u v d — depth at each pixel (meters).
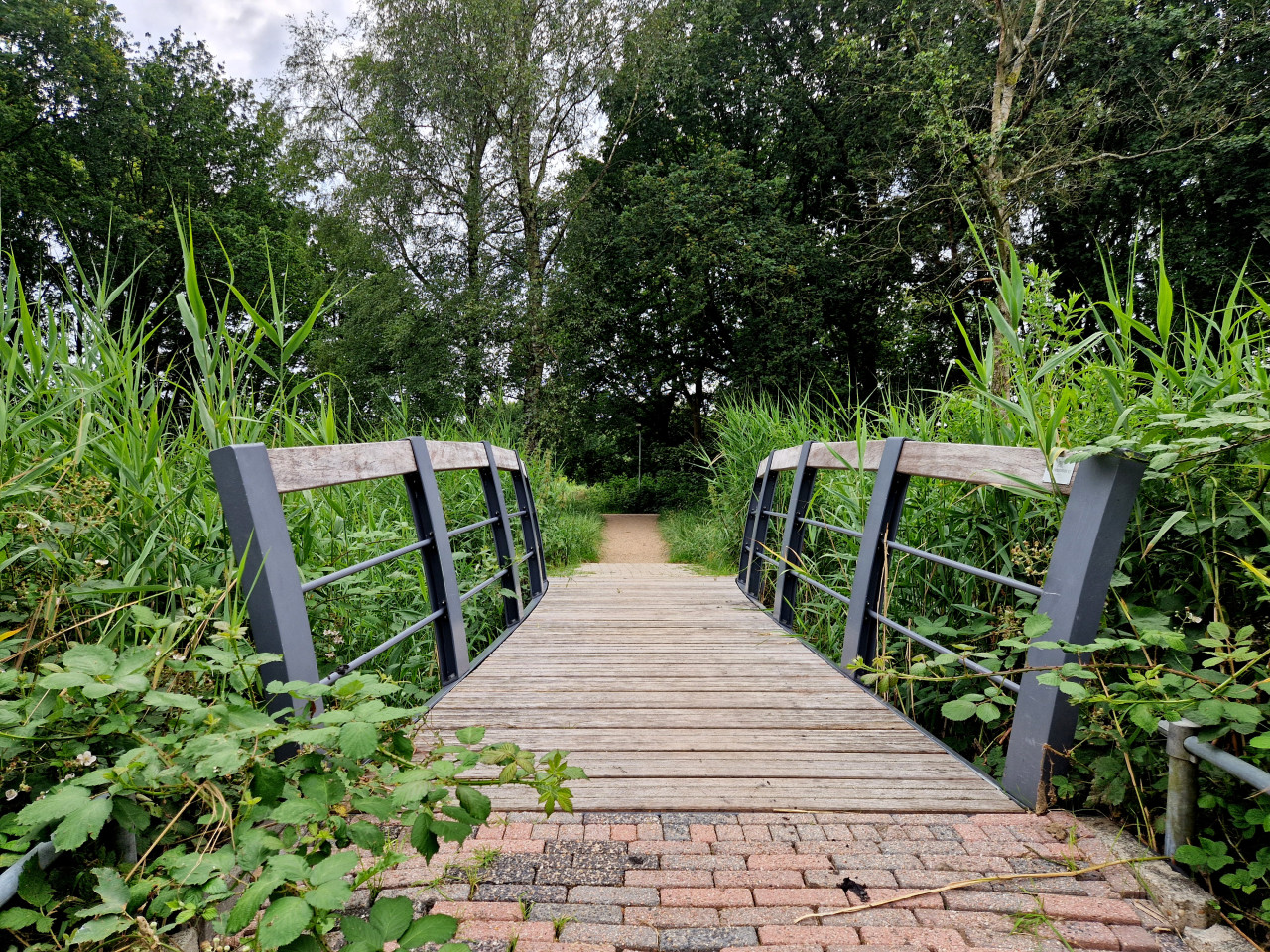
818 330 16.27
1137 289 11.94
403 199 15.27
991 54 13.99
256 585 1.63
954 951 1.22
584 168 18.38
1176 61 13.09
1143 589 2.01
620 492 21.80
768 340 16.53
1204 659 1.79
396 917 0.97
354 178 15.52
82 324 1.96
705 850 1.54
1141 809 1.62
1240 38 12.45
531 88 14.51
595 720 2.37
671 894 1.37
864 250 15.73
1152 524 1.96
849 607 2.99
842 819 1.69
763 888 1.40
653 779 1.90
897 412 4.07
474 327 15.16
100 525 1.71
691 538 9.51
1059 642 1.69
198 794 1.21
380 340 15.68
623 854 1.52
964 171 12.23
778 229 16.12
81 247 14.81
